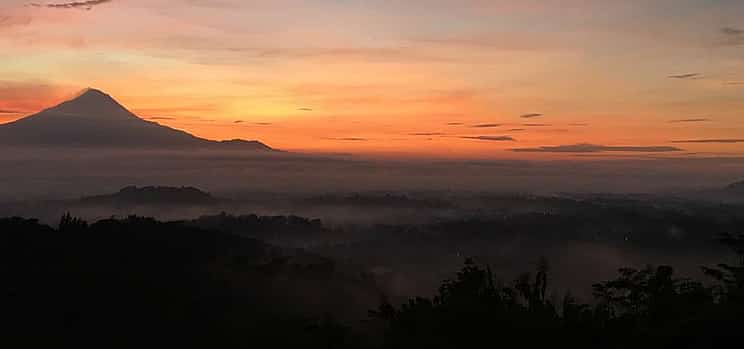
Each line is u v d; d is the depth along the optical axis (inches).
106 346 1024.9
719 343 346.9
